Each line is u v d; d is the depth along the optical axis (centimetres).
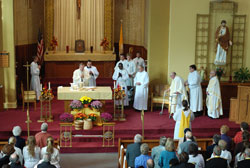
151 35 1557
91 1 2009
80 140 1228
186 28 1543
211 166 767
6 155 799
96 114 1305
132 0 2009
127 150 882
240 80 1542
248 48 1571
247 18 1554
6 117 1387
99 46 2044
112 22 2031
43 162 747
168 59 1568
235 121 1377
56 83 1775
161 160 795
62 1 1983
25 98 1480
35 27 2008
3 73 1505
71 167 1074
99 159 1138
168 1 1544
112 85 1820
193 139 878
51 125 1298
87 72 1477
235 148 914
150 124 1331
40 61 1894
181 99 1421
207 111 1485
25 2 1845
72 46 2022
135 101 1517
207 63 1572
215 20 1550
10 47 1497
